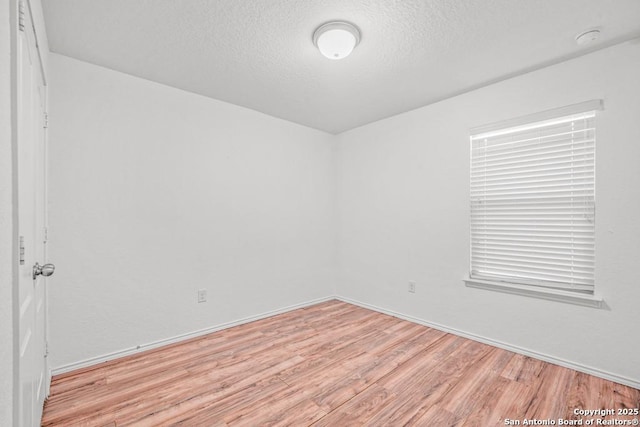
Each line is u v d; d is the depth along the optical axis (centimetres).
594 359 211
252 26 186
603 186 208
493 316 263
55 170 213
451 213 293
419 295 320
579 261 222
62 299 215
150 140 257
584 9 169
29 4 116
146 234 254
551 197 235
